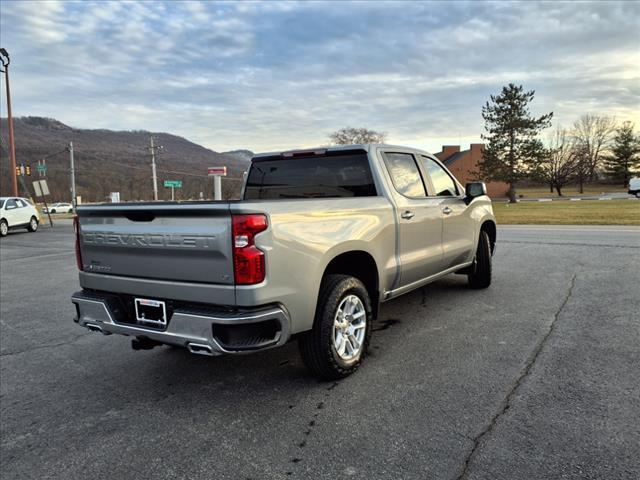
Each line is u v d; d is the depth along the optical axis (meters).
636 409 2.86
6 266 10.41
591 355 3.74
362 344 3.68
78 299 3.59
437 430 2.74
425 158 5.12
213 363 4.07
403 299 5.86
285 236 3.00
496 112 44.72
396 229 4.18
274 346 2.95
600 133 76.56
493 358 3.79
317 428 2.84
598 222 16.42
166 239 3.06
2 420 3.14
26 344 4.77
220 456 2.60
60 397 3.48
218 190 20.69
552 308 5.17
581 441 2.54
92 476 2.47
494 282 6.64
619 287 5.99
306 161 4.70
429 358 3.87
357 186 4.33
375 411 3.01
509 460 2.40
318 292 3.26
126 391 3.55
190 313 2.91
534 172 43.81
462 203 5.49
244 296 2.80
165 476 2.44
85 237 3.61
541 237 12.16
